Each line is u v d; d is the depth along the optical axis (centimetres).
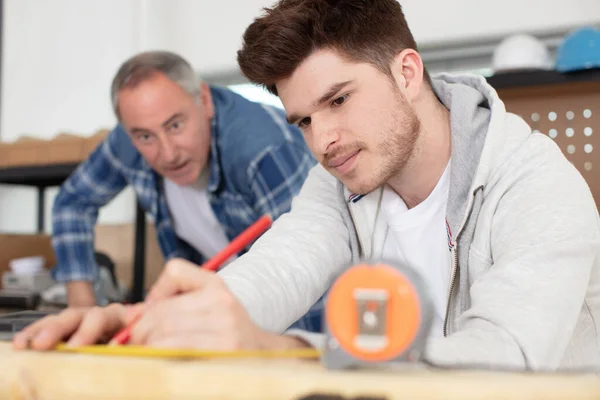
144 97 176
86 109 448
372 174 105
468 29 349
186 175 185
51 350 66
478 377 49
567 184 99
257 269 101
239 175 180
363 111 102
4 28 472
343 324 54
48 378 55
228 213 190
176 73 180
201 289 71
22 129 466
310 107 102
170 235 212
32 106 464
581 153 232
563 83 218
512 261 88
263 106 188
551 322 80
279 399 48
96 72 445
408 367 55
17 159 283
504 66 235
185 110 179
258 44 102
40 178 291
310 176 133
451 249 111
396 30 106
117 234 302
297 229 118
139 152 203
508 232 98
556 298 83
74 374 54
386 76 104
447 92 116
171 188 203
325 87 100
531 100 238
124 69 181
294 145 178
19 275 276
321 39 99
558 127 235
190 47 415
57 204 229
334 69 100
